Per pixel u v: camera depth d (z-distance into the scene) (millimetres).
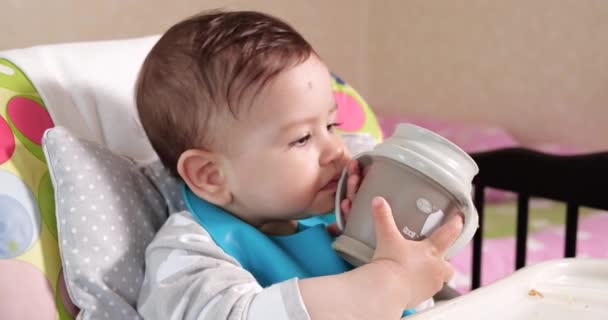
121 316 708
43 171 760
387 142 670
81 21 1609
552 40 2143
